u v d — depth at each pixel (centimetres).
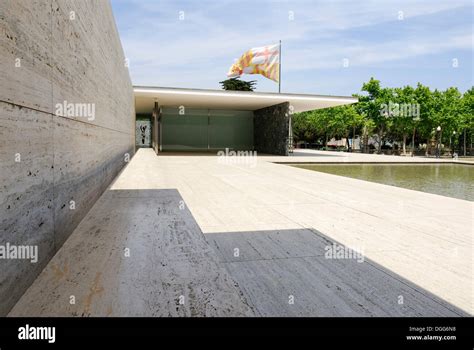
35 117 213
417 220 476
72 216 319
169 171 1070
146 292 184
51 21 254
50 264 226
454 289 260
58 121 271
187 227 325
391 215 505
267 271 292
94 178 460
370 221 469
